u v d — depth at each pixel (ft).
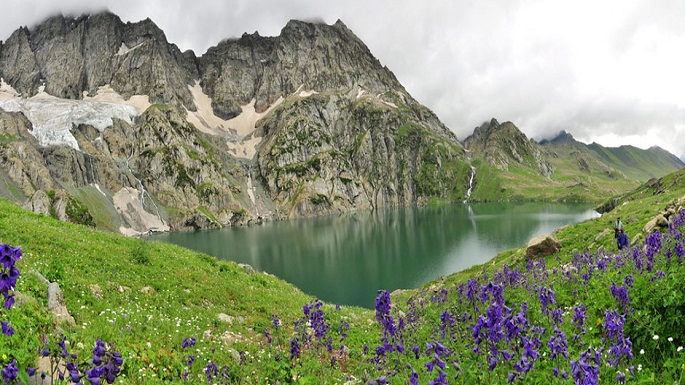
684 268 31.55
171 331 43.19
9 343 25.49
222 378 32.83
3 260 15.05
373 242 478.59
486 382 25.98
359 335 59.36
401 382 31.78
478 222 631.97
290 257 397.60
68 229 79.15
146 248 76.28
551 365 27.81
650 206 144.05
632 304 31.50
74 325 34.88
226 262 94.63
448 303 67.72
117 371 17.53
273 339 50.60
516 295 52.13
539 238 122.83
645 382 23.57
